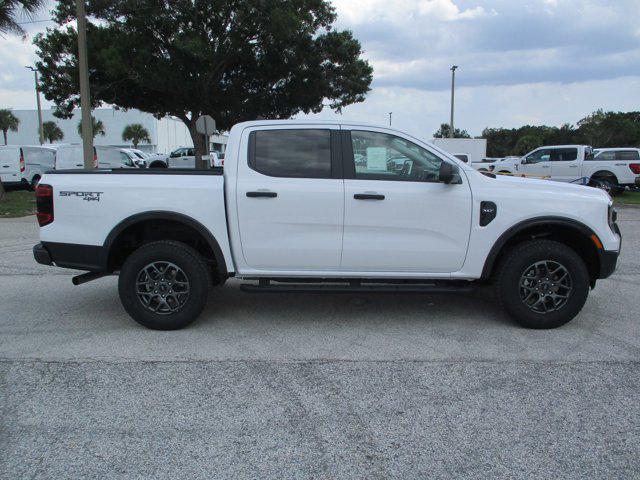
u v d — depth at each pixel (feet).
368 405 11.39
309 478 8.92
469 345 14.93
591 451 9.65
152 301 16.12
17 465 9.26
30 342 15.20
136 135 224.53
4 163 66.74
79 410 11.19
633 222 42.65
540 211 15.62
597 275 16.40
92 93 73.51
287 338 15.57
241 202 15.52
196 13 67.21
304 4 70.38
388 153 15.87
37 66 76.54
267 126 16.01
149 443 9.96
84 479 8.88
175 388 12.23
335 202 15.48
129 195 15.70
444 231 15.69
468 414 10.98
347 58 77.66
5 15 49.90
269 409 11.23
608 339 15.38
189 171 16.10
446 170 15.05
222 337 15.65
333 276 16.02
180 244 15.94
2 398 11.72
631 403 11.43
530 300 16.11
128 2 64.08
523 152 251.80
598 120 244.22
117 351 14.49
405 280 16.53
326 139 15.87
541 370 13.15
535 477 8.92
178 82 70.28
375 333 15.99
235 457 9.51
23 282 22.53
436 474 9.01
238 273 16.12
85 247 15.96
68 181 15.97
